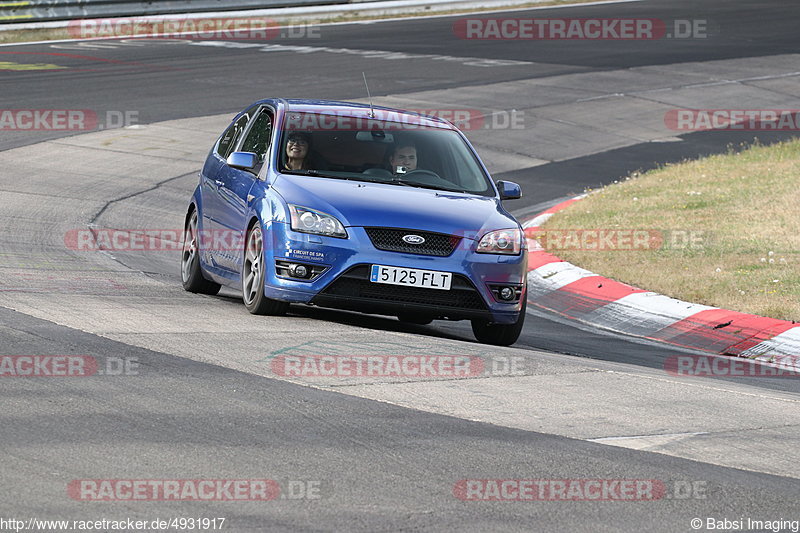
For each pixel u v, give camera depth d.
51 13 121.44
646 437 22.28
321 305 31.52
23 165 64.56
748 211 55.91
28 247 44.25
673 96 100.62
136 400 22.14
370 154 34.53
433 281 31.38
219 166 37.84
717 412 24.95
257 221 32.78
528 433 21.92
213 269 36.69
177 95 88.69
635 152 81.69
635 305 41.91
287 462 19.03
